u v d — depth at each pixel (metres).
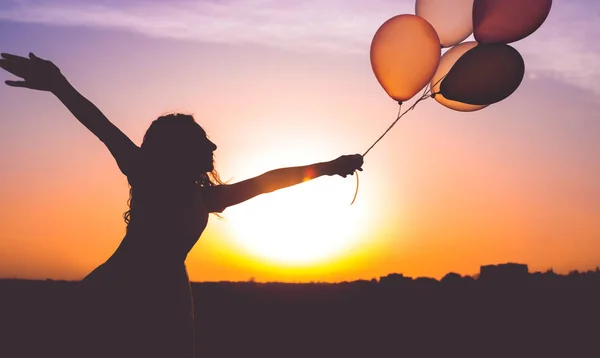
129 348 2.94
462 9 5.31
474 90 4.82
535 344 10.48
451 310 14.88
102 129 3.13
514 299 15.74
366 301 16.44
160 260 3.08
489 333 11.76
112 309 2.96
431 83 5.30
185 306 3.09
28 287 14.80
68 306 2.99
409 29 5.04
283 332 11.70
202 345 10.06
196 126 3.35
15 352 7.44
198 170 3.29
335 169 3.51
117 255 3.08
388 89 5.17
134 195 3.15
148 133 3.30
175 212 3.14
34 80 3.04
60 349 2.93
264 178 3.41
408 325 12.77
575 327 12.47
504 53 4.79
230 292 18.50
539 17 4.76
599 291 16.39
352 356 9.33
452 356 9.40
